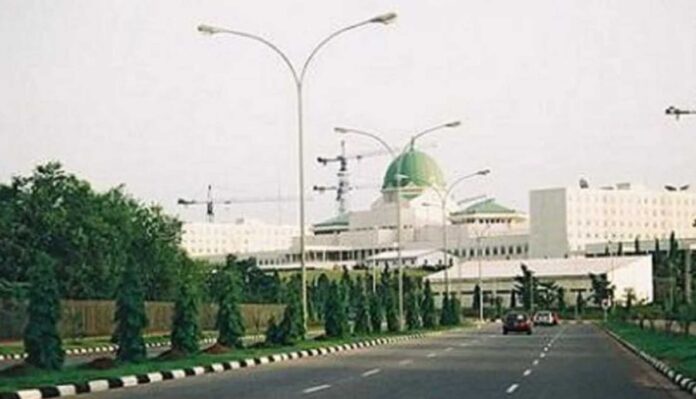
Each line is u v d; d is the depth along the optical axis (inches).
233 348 1694.1
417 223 7170.3
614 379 1165.7
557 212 7042.3
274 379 1147.9
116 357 1368.1
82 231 2728.8
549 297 5684.1
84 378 1045.2
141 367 1232.2
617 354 1774.1
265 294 4377.5
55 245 2719.0
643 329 2950.3
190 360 1389.0
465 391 976.9
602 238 7234.3
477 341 2404.0
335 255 7416.3
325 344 1942.7
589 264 5935.0
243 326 1753.2
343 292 2805.1
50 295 1156.5
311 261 7342.5
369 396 916.0
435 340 2481.5
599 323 4473.4
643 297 5580.7
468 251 7071.9
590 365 1437.0
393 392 960.9
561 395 947.3
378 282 4913.9
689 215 7815.0
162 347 2122.3
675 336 2247.8
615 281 5664.4
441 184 7219.5
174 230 3361.2
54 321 1159.6
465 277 6028.5
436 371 1285.7
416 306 3373.5
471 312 5620.1
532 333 3070.9
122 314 1347.2
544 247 7037.4
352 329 2684.5
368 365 1423.5
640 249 6939.0
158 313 2864.2
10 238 2696.9
